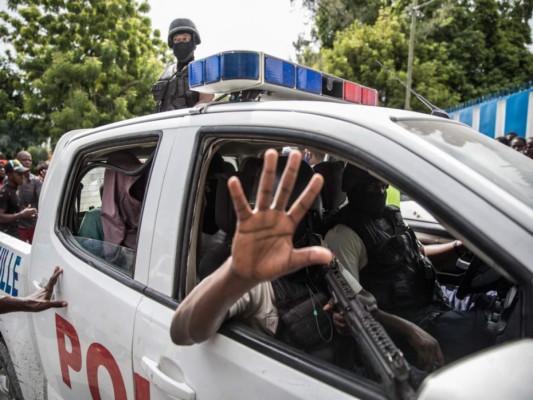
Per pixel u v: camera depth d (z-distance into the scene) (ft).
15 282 7.06
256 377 3.64
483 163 3.93
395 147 3.50
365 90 6.51
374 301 4.20
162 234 4.69
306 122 3.97
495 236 2.95
